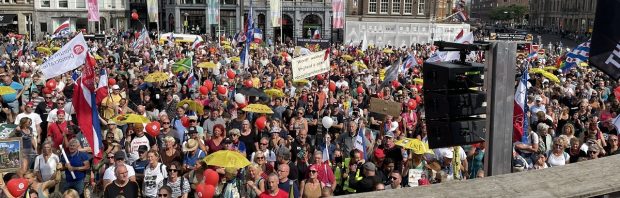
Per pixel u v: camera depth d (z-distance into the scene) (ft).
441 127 20.57
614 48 23.29
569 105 64.13
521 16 541.34
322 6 234.58
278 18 131.34
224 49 119.85
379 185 31.99
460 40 103.14
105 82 53.11
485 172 20.25
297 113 47.96
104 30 238.68
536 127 47.50
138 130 40.22
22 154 33.09
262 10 234.58
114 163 34.73
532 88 64.23
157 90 62.59
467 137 20.17
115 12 248.11
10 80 59.36
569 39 330.13
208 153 40.14
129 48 126.82
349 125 43.29
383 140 41.42
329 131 49.80
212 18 135.85
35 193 31.27
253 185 31.81
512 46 19.48
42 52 102.12
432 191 13.03
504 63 19.45
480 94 20.13
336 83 72.59
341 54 123.34
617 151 37.83
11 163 32.68
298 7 233.14
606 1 23.32
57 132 41.91
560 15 453.17
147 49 113.80
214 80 77.77
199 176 33.53
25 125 41.86
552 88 69.41
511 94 19.75
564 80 78.74
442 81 20.27
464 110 20.02
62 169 36.88
